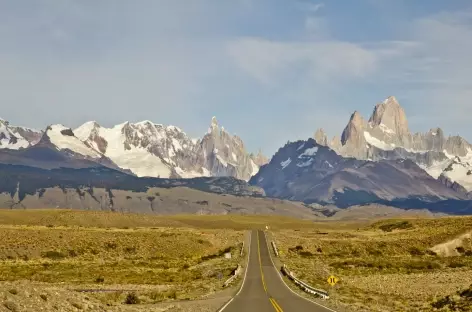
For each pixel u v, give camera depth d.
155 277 83.94
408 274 98.25
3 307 31.16
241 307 49.19
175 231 180.50
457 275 92.06
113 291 64.12
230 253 127.94
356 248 143.38
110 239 134.50
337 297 60.47
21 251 115.25
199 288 70.38
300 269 99.31
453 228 161.00
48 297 37.19
